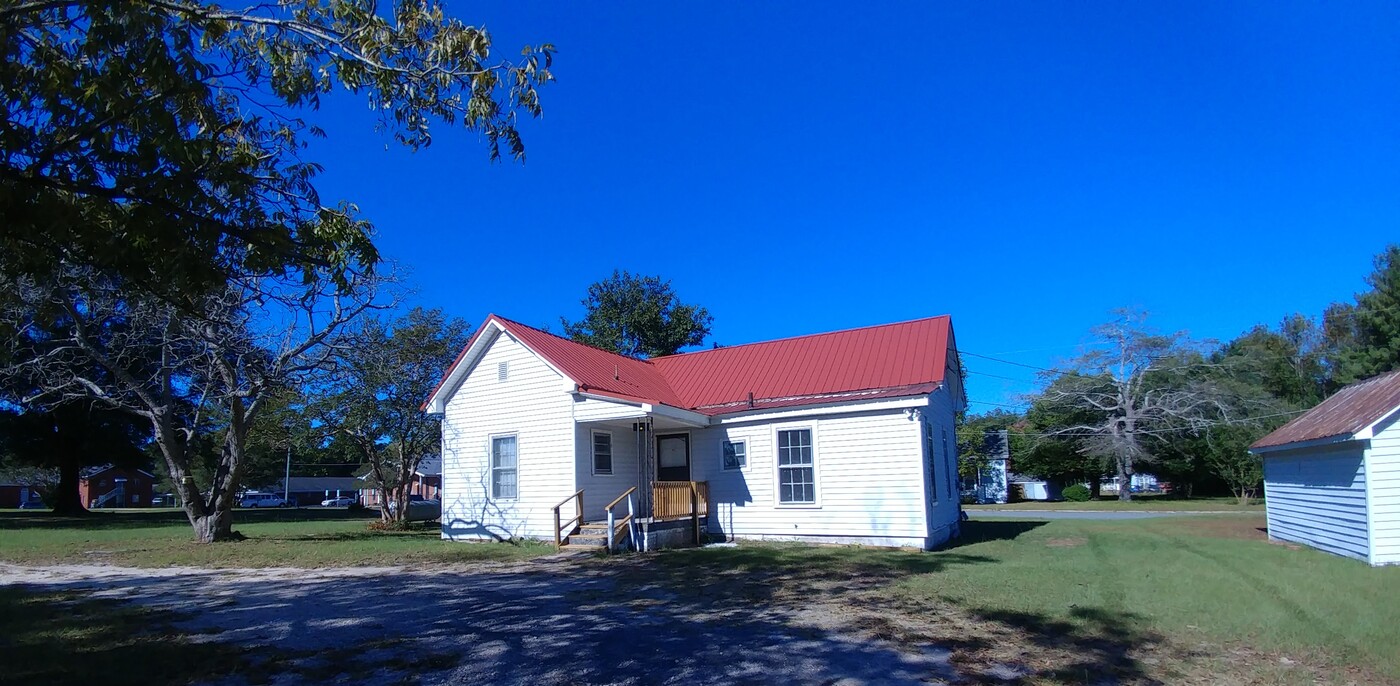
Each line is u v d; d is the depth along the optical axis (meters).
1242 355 54.97
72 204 6.99
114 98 6.43
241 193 7.28
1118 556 14.79
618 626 8.55
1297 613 8.95
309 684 6.34
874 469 17.09
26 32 7.27
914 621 8.70
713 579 12.02
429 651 7.40
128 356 19.86
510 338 19.58
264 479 60.22
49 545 18.34
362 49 7.67
